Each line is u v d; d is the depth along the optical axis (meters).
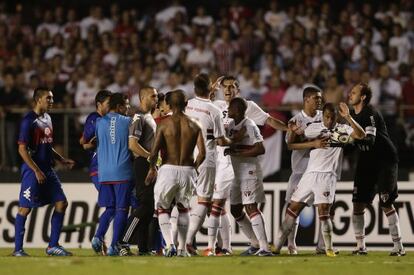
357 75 67.31
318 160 38.53
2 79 72.31
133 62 72.56
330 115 38.38
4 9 81.50
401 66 69.06
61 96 69.50
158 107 40.44
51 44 75.94
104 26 78.31
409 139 61.72
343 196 48.50
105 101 40.41
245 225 40.31
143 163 38.47
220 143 37.56
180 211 36.56
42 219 50.72
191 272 28.59
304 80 67.81
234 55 72.62
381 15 76.19
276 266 31.38
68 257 37.22
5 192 51.88
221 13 78.44
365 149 39.53
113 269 29.45
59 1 85.19
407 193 48.47
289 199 41.09
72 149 62.69
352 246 48.00
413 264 33.38
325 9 76.31
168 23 77.00
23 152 38.47
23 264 31.69
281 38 74.31
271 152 58.69
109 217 38.94
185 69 70.25
